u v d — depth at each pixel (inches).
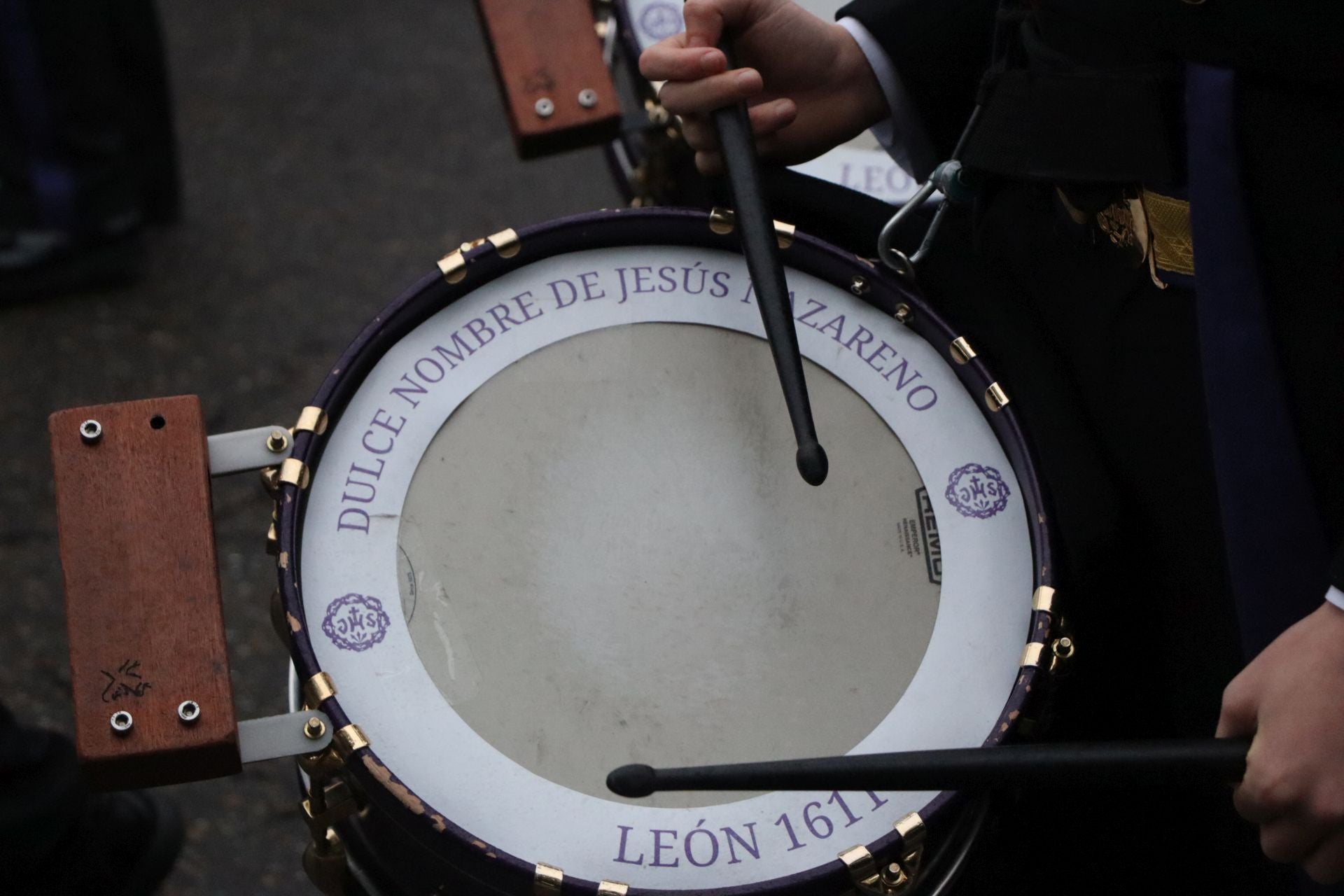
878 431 57.6
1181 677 60.9
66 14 132.0
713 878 49.2
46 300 140.7
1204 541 57.7
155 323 138.9
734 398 58.1
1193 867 63.0
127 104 138.9
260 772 110.7
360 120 159.2
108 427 54.8
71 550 52.9
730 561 55.4
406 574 53.7
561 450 56.6
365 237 147.2
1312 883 55.3
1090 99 54.0
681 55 59.9
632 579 54.9
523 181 153.3
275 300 141.2
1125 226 56.0
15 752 88.2
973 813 53.4
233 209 149.4
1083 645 59.9
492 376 57.3
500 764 51.0
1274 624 52.8
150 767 50.4
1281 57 49.0
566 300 58.8
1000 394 56.4
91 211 139.0
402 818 49.8
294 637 50.9
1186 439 56.8
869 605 54.7
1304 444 51.8
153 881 96.4
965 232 64.3
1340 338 50.8
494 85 163.0
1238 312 51.1
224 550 122.4
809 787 45.3
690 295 59.5
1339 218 49.9
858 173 86.4
